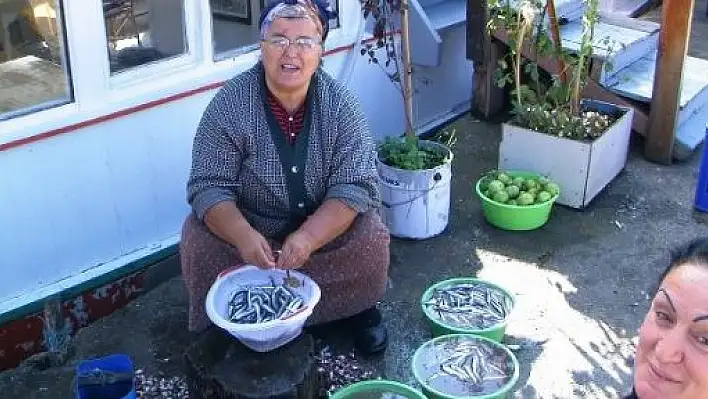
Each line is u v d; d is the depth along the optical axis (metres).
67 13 2.97
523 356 3.15
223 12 3.48
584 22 4.45
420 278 3.63
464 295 3.31
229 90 2.91
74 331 3.27
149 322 3.32
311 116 2.91
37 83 3.01
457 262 3.75
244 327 2.58
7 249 3.09
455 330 3.10
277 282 2.87
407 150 3.89
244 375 2.66
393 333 3.28
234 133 2.87
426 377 2.86
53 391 2.95
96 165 3.26
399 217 3.85
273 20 2.76
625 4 6.91
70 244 3.28
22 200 3.08
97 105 3.17
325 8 2.91
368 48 4.09
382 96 4.54
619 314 3.40
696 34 6.86
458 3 5.29
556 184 4.15
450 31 4.98
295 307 2.72
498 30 4.86
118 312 3.38
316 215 2.87
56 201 3.18
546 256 3.81
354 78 4.30
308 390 2.70
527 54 4.75
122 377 2.71
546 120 4.22
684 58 4.37
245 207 3.04
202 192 2.89
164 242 3.57
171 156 3.52
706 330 1.28
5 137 2.93
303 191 2.97
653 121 4.59
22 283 3.17
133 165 3.39
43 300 3.13
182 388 2.96
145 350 3.16
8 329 3.07
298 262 2.77
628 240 3.94
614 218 4.13
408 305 3.45
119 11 3.14
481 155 4.78
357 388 2.76
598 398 2.93
